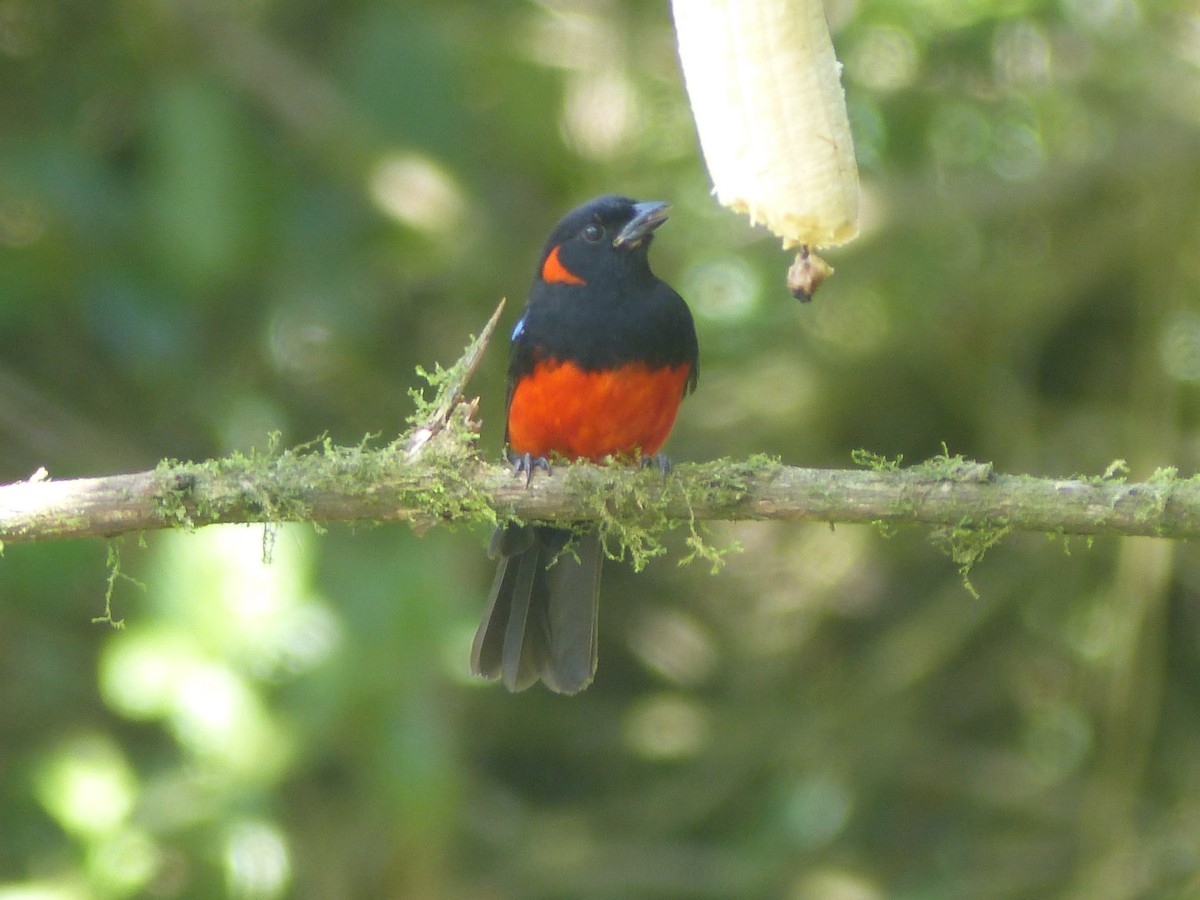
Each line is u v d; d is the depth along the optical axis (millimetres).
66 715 11734
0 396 12188
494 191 13000
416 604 10375
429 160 11906
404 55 11594
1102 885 12586
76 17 12391
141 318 11172
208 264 10727
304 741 10109
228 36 11953
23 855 10906
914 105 13383
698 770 14055
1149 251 13320
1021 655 14227
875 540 14141
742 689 14336
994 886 13195
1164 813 13492
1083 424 13906
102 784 10125
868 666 13789
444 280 12906
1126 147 13023
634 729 14367
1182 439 13445
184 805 10180
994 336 13727
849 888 12984
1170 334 13492
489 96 12484
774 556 14367
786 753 13805
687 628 14688
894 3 12844
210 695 9812
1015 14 12883
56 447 12180
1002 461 13703
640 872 13336
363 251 12242
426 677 10383
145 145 11484
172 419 12844
